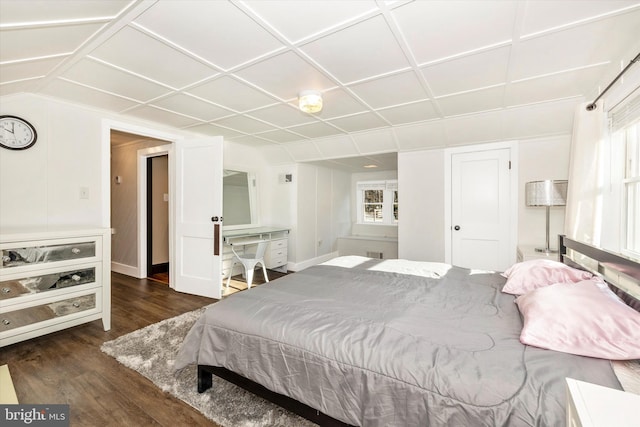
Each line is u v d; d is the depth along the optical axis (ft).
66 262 7.54
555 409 2.65
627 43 5.56
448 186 11.80
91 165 9.23
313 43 5.64
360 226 21.59
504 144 10.68
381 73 6.91
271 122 10.97
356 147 13.43
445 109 9.42
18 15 4.09
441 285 6.28
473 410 2.91
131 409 5.15
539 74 6.93
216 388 5.70
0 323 6.66
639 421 1.88
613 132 6.86
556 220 9.88
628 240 6.54
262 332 4.54
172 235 12.51
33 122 8.00
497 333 3.92
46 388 5.69
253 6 4.57
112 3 4.36
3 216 7.55
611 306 3.51
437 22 4.99
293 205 16.30
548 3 4.48
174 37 5.40
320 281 6.75
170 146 12.59
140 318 9.29
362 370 3.61
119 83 7.40
